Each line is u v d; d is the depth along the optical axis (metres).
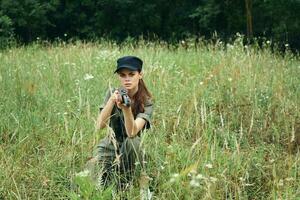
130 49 10.55
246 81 7.22
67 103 5.92
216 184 4.07
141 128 4.24
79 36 19.75
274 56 9.43
